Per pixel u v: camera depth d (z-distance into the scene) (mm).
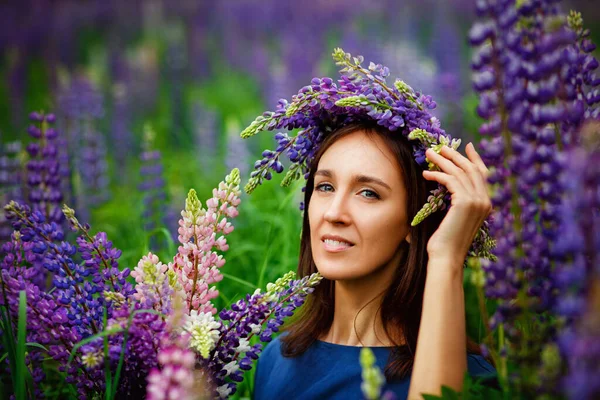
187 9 13617
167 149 7215
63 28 12164
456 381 1908
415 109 2195
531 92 1655
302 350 2404
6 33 11555
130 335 1956
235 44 12078
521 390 1690
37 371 2191
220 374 2057
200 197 5176
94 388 2078
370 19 12320
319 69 9586
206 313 2000
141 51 10828
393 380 2170
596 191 1491
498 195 1714
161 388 1677
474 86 1729
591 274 1492
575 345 1376
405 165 2238
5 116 8312
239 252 3717
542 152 1646
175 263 2123
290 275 2066
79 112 6570
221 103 9430
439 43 8578
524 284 1688
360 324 2332
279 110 2281
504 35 1695
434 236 2037
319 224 2250
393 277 2314
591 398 1328
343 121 2371
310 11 12578
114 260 2100
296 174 2480
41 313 2025
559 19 1645
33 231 2094
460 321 1963
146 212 4359
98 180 5500
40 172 3086
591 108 1904
